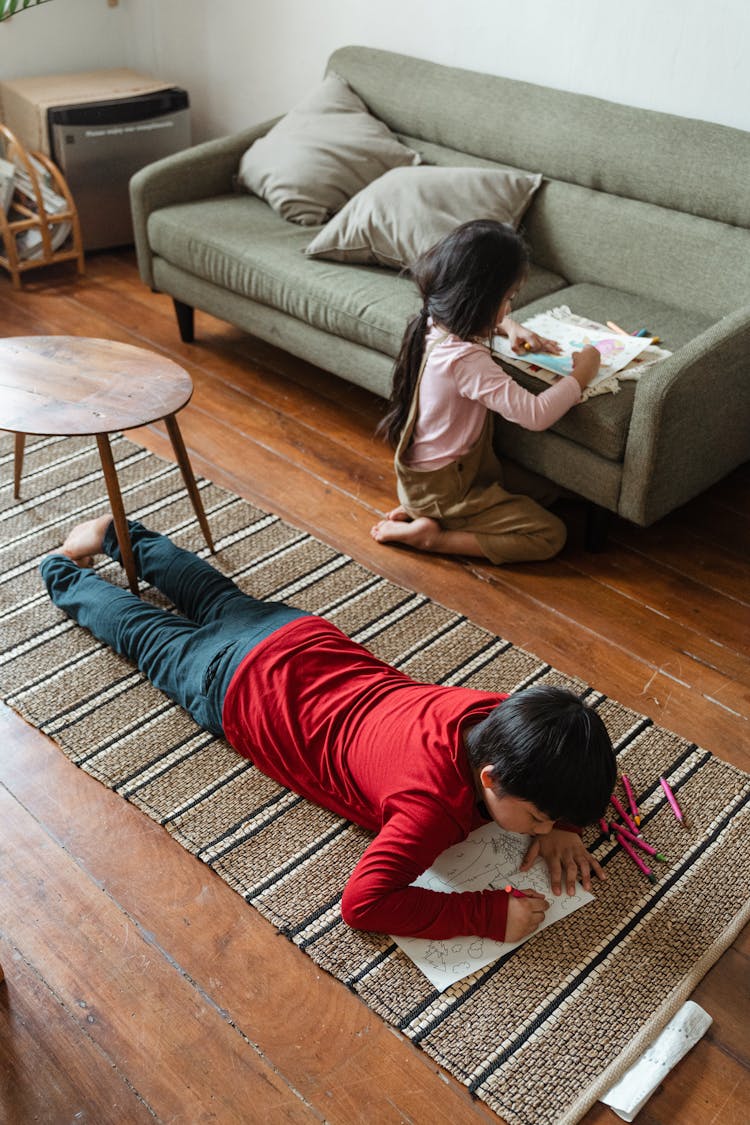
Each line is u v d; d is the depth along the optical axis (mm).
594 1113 1312
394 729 1542
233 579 2191
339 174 2904
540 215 2719
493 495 2268
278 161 2953
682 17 2471
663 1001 1432
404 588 2189
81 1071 1346
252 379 2979
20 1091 1325
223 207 2998
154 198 2975
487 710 1516
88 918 1531
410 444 2273
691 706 1924
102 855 1623
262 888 1572
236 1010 1416
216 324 3283
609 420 2090
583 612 2152
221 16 3648
